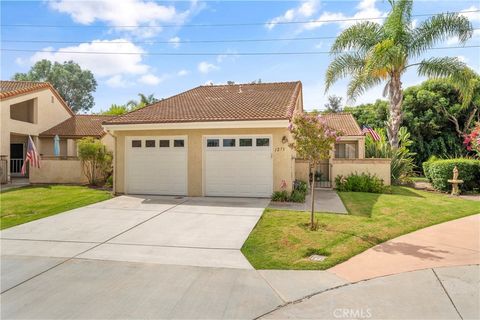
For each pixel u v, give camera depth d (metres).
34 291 4.51
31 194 13.58
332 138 7.40
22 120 21.83
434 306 3.97
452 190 13.80
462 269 5.15
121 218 8.93
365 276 4.93
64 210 10.07
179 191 12.74
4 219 8.92
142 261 5.66
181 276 4.99
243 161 12.12
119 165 13.30
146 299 4.25
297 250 6.13
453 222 8.48
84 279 4.90
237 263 5.54
